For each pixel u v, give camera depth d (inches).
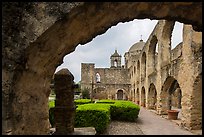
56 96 263.9
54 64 170.9
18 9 127.6
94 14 146.0
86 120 416.8
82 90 1517.0
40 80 159.2
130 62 1628.9
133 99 1428.4
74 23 142.9
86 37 174.7
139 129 471.8
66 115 260.2
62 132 258.2
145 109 903.1
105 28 174.9
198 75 414.3
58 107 261.1
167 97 693.3
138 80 1210.0
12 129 125.8
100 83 1636.3
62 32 142.3
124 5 149.2
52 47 147.4
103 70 1662.2
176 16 176.2
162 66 676.1
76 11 133.7
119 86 1649.9
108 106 524.7
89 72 1590.8
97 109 424.2
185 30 483.8
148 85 882.8
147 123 557.9
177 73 532.4
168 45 679.7
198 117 442.3
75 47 177.8
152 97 884.0
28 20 128.3
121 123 558.9
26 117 142.7
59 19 129.7
